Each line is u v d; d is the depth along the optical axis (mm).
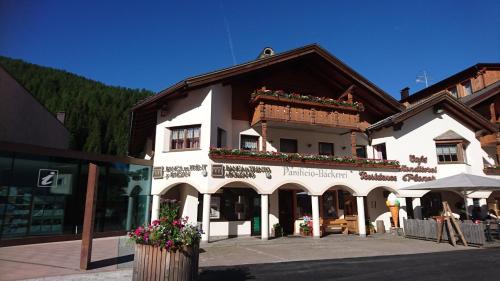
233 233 17156
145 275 6508
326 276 8281
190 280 6555
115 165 16719
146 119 19297
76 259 10039
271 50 21250
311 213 19219
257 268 9258
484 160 22828
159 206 16391
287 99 17484
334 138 20578
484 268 9289
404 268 9266
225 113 17609
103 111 62500
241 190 17844
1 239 12664
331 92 21000
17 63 76312
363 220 17625
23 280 7324
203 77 15766
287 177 16469
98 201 15891
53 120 23781
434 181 16125
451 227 14430
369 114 21875
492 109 23141
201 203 17125
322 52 18672
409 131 19797
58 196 14594
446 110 20984
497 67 24969
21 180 13461
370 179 18297
